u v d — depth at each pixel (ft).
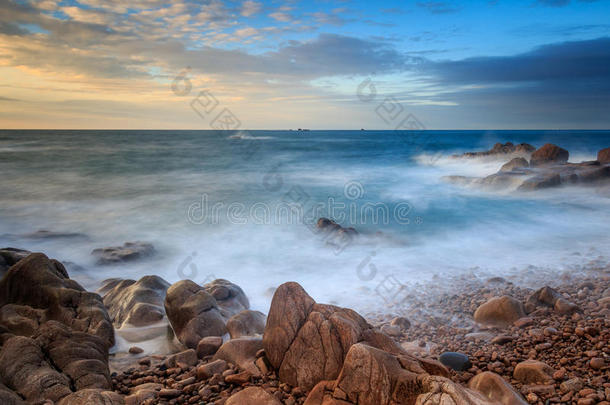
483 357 18.39
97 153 150.20
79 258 41.06
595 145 188.65
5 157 134.41
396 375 12.44
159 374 17.87
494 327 22.81
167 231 50.85
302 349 15.76
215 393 15.72
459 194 70.64
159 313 24.75
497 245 41.88
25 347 15.35
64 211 61.67
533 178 68.08
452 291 29.43
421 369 12.71
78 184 84.99
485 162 115.44
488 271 33.58
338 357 15.16
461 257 38.42
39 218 57.62
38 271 22.47
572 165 77.51
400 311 26.45
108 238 48.19
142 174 99.30
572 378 15.26
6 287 22.21
